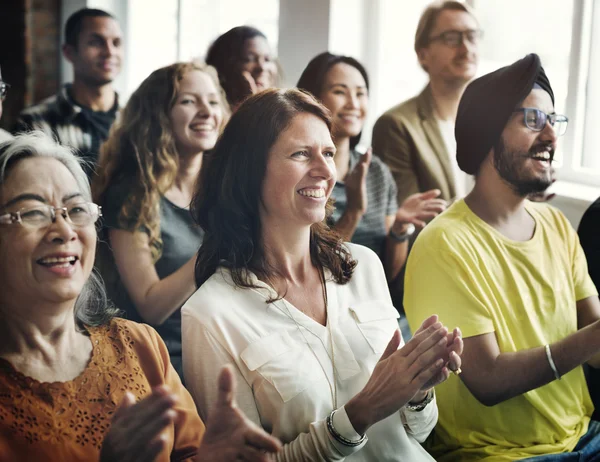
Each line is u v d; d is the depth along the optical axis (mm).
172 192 2449
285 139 1635
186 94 2436
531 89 1984
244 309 1634
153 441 1309
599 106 3145
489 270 1947
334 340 1655
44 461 1296
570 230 2145
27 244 1326
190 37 5145
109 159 2443
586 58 3117
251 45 2990
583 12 3084
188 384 1624
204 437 1350
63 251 1344
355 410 1496
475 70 3123
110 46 3748
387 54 3836
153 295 2287
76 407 1348
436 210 2775
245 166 1650
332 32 3711
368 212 2867
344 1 3721
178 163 2461
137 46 5262
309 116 1662
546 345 1861
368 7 3791
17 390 1313
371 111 3875
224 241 1678
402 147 3094
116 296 2357
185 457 1485
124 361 1440
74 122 3721
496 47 3430
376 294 1763
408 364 1488
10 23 5188
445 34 3066
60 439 1313
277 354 1589
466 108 2041
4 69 5234
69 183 1381
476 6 3404
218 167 1684
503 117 1977
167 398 1311
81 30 3725
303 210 1641
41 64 5332
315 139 1647
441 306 1914
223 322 1602
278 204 1641
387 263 2840
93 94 3771
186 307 1626
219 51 3012
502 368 1855
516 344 1940
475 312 1885
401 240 2801
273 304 1643
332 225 2652
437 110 3150
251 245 1670
